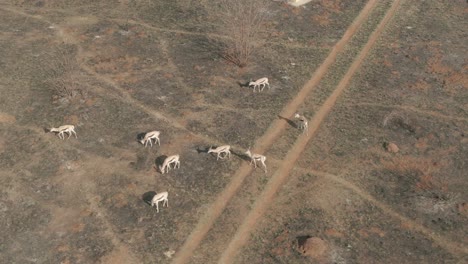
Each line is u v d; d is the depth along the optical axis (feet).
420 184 98.89
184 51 142.92
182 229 89.61
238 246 86.69
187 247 86.38
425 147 108.58
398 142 110.01
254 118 117.19
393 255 84.64
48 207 93.71
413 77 132.05
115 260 83.71
